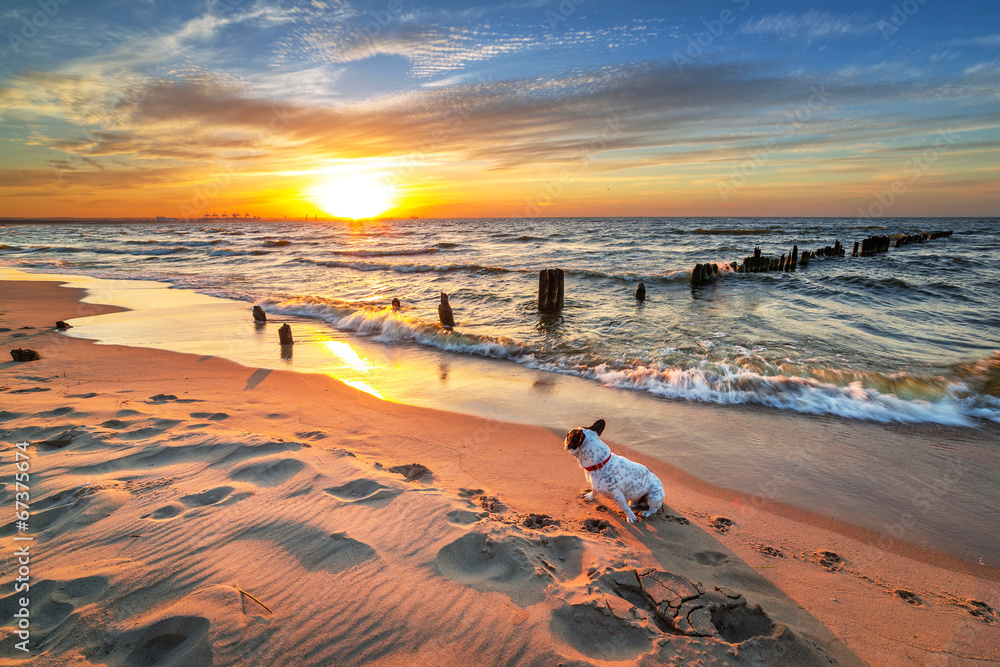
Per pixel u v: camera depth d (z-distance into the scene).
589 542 3.23
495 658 2.22
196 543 2.94
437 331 10.55
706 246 35.91
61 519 3.16
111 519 3.17
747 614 2.69
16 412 5.23
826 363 8.02
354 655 2.20
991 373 7.35
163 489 3.58
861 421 6.03
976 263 22.98
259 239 56.59
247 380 7.31
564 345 9.73
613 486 3.71
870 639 2.65
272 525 3.14
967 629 2.74
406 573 2.73
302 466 4.00
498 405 6.55
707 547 3.46
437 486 4.13
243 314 13.27
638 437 5.55
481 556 2.94
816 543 3.58
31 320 12.07
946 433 5.65
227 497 3.49
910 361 8.16
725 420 6.09
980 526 3.82
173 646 2.21
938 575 3.24
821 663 2.40
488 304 14.90
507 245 39.94
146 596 2.49
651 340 9.98
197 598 2.48
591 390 7.30
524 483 4.34
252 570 2.72
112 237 60.59
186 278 21.77
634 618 2.47
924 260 24.48
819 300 14.70
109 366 7.77
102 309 13.88
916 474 4.68
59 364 7.84
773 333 10.40
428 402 6.61
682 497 4.23
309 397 6.61
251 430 5.20
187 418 5.43
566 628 2.41
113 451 4.21
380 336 11.03
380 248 38.88
